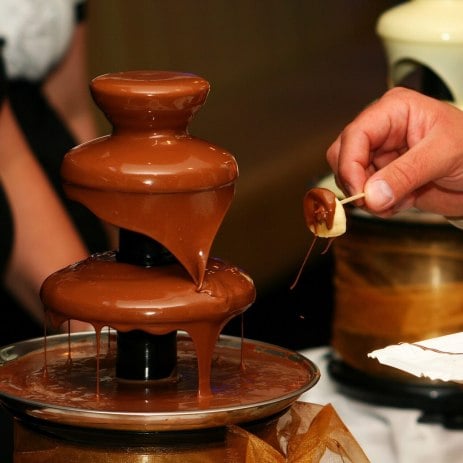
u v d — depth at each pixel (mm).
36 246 2996
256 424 1114
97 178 1085
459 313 2127
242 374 1208
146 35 4230
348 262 2201
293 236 4465
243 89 4926
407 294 2125
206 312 1093
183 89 1093
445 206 1920
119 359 1175
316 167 4555
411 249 2109
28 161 2979
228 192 1133
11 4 2891
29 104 3014
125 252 1154
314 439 1188
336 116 4961
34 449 1105
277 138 4688
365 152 1742
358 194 1625
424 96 1804
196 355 1163
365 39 5777
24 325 3082
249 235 4375
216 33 4766
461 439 2094
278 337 4238
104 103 1102
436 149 1703
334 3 5574
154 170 1074
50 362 1239
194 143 1121
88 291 1099
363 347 2186
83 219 3188
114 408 1096
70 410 1034
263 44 5059
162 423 1031
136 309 1078
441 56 2123
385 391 2148
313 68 5363
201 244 1104
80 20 3113
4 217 2943
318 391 2230
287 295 4402
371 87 5309
